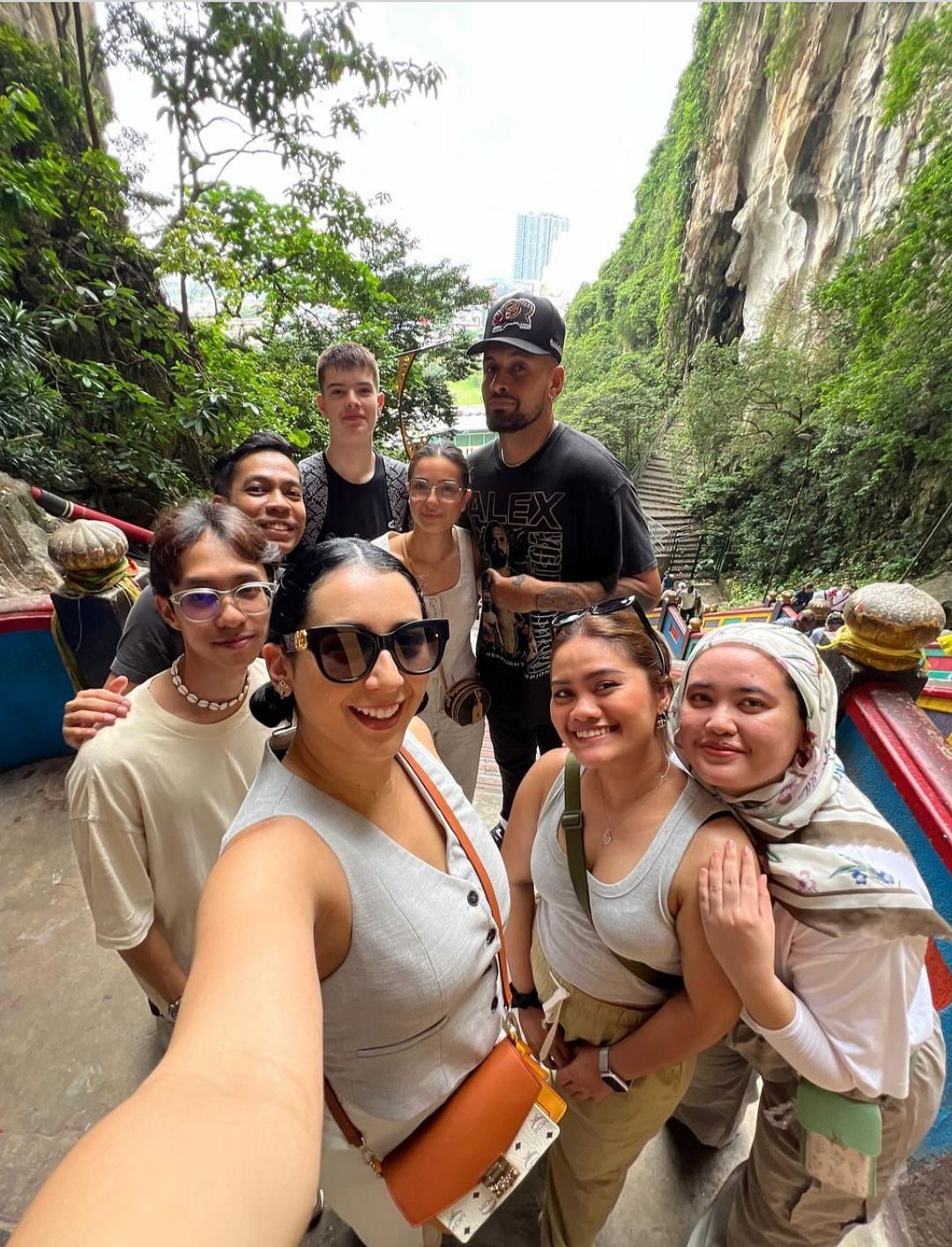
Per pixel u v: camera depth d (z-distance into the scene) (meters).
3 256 4.41
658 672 0.89
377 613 0.61
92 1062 1.51
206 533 0.94
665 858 0.85
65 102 5.88
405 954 0.65
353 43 5.91
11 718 2.48
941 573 10.10
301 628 0.62
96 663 2.10
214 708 1.01
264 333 9.27
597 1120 0.99
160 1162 0.37
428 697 1.89
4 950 1.80
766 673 0.79
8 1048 1.54
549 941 1.03
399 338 12.55
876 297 10.40
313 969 0.52
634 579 1.80
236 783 1.04
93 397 5.36
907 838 1.20
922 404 10.16
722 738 0.80
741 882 0.76
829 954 0.76
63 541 1.98
